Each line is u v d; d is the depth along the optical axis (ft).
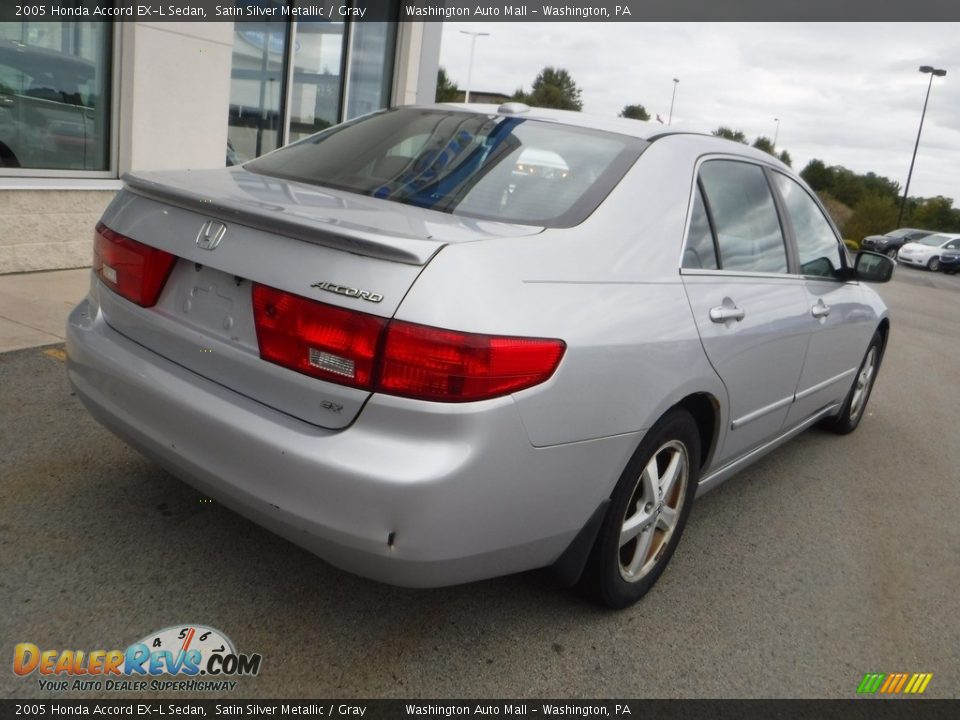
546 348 6.96
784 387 11.73
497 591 9.23
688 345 8.58
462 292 6.64
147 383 7.80
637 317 7.98
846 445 16.93
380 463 6.53
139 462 11.08
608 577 8.64
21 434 11.50
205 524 9.73
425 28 35.29
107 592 8.28
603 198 8.52
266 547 9.42
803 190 13.06
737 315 9.61
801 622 9.64
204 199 7.57
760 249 11.10
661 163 9.32
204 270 7.73
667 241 8.88
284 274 7.00
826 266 13.34
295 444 6.76
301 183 9.21
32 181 20.47
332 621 8.32
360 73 32.86
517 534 7.30
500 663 8.05
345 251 6.85
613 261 8.11
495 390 6.68
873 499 13.94
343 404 6.72
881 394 22.39
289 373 6.95
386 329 6.53
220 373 7.47
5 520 9.30
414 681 7.64
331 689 7.40
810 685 8.45
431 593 9.02
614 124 10.14
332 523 6.70
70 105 21.31
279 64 28.60
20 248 20.34
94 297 9.04
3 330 15.80
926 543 12.39
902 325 39.81
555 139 9.55
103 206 22.13
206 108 24.58
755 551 11.35
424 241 6.79
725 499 13.10
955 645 9.59
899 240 114.73
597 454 7.66
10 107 19.89
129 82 22.24
